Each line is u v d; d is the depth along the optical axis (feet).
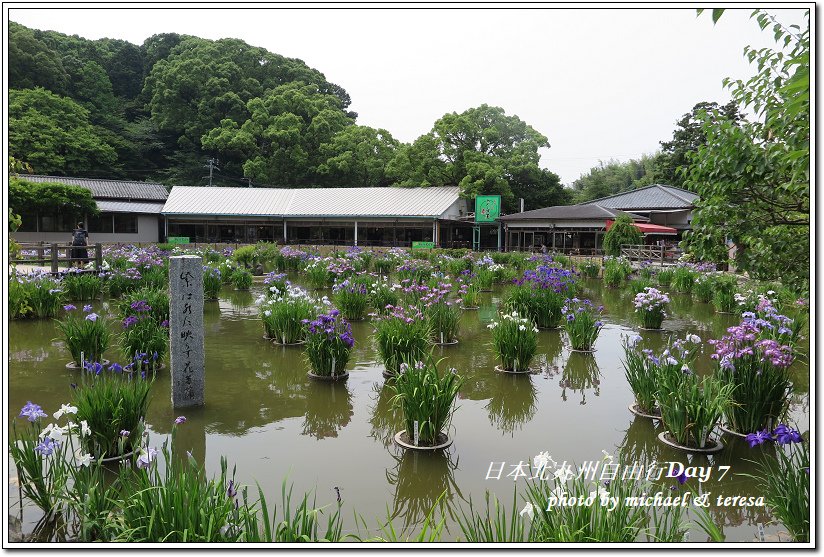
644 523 12.84
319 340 25.17
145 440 17.07
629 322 40.96
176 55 216.74
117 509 12.41
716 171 15.65
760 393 18.15
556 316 36.68
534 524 11.55
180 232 143.54
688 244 17.90
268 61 221.25
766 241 15.61
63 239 119.96
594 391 23.91
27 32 178.81
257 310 44.14
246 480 15.25
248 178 183.32
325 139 181.98
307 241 141.38
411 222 130.52
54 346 30.07
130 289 45.96
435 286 45.52
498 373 26.35
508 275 64.08
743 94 16.02
